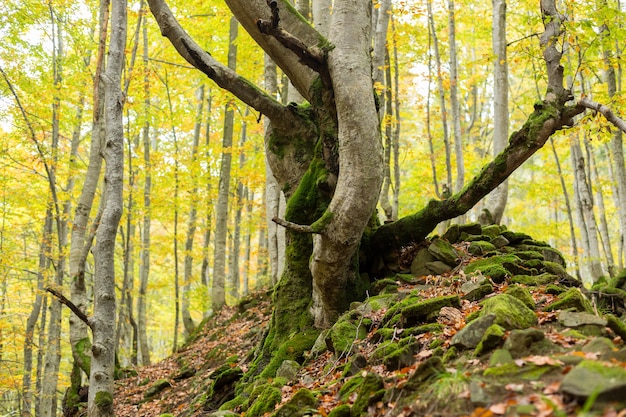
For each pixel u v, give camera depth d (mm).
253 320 11797
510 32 16688
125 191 17328
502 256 7199
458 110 13602
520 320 4227
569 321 4156
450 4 14297
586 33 7934
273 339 7336
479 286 5910
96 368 6449
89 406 6359
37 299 15250
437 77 14461
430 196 18453
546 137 6621
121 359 22797
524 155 6715
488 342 3861
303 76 7086
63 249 13922
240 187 21141
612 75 10891
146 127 16906
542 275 6578
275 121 7602
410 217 7730
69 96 14273
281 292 7523
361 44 6516
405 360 4461
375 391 3977
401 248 7805
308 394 4617
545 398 2930
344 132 6230
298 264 7410
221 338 11805
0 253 14609
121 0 7297
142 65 13312
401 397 3705
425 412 3369
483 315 4363
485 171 7031
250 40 15109
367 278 7629
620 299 6199
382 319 5977
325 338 6258
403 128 22094
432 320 5297
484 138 21172
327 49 6449
